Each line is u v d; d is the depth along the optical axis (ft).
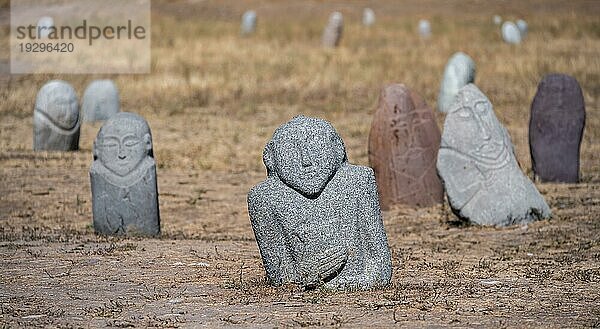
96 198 52.60
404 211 62.54
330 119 100.68
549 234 51.70
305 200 35.76
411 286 37.55
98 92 101.14
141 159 52.75
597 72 117.70
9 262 44.06
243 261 44.70
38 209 62.69
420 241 51.88
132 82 116.47
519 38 147.13
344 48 143.33
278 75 120.78
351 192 35.86
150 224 52.85
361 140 90.43
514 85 113.50
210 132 94.17
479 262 44.55
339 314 32.40
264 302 34.50
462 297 35.58
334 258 35.53
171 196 67.97
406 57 132.67
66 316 33.14
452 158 55.72
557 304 34.30
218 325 31.35
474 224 55.06
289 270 36.06
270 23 177.06
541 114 69.56
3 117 101.04
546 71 119.03
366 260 36.19
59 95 84.64
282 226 35.81
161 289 38.01
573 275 40.32
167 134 93.25
